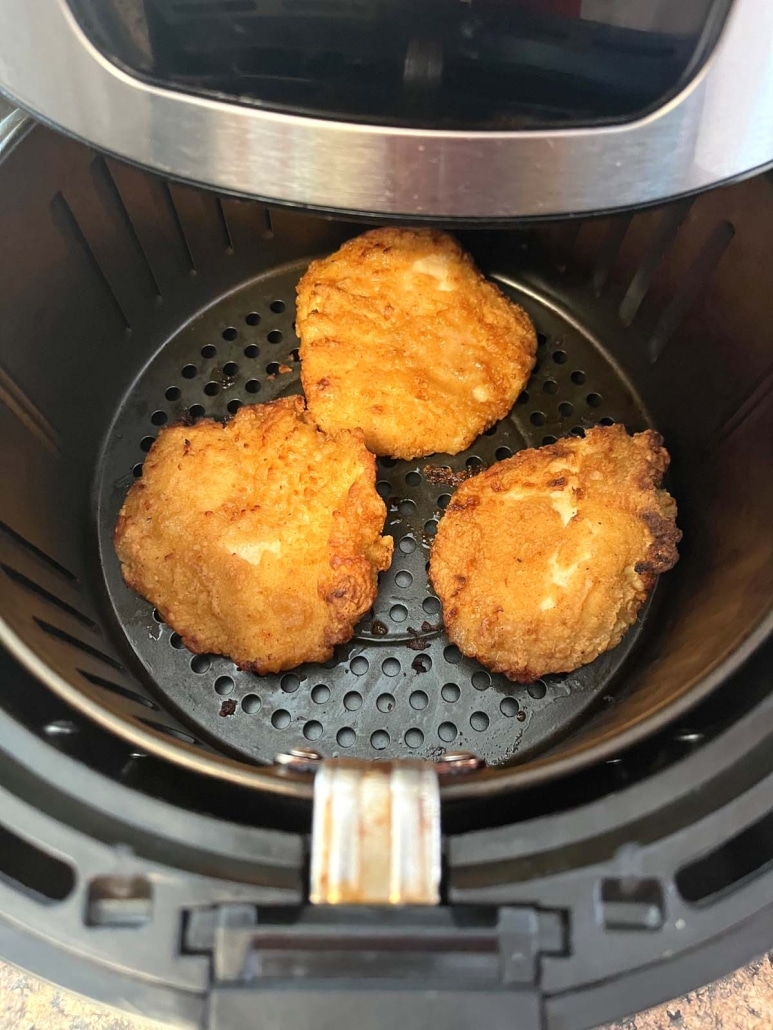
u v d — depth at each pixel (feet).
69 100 0.58
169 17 0.51
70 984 0.44
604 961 0.44
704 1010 0.70
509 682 0.79
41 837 0.45
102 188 0.78
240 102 0.56
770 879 0.46
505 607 0.75
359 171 0.59
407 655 0.80
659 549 0.78
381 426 0.84
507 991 0.42
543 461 0.81
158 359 0.95
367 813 0.46
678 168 0.57
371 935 0.42
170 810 0.47
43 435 0.80
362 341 0.86
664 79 0.52
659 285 0.86
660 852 0.45
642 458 0.81
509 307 0.91
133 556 0.79
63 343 0.82
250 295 0.99
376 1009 0.41
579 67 0.52
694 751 0.49
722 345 0.79
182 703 0.78
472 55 0.52
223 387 0.94
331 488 0.79
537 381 0.94
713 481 0.80
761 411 0.72
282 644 0.75
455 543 0.78
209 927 0.44
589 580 0.75
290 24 0.51
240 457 0.81
